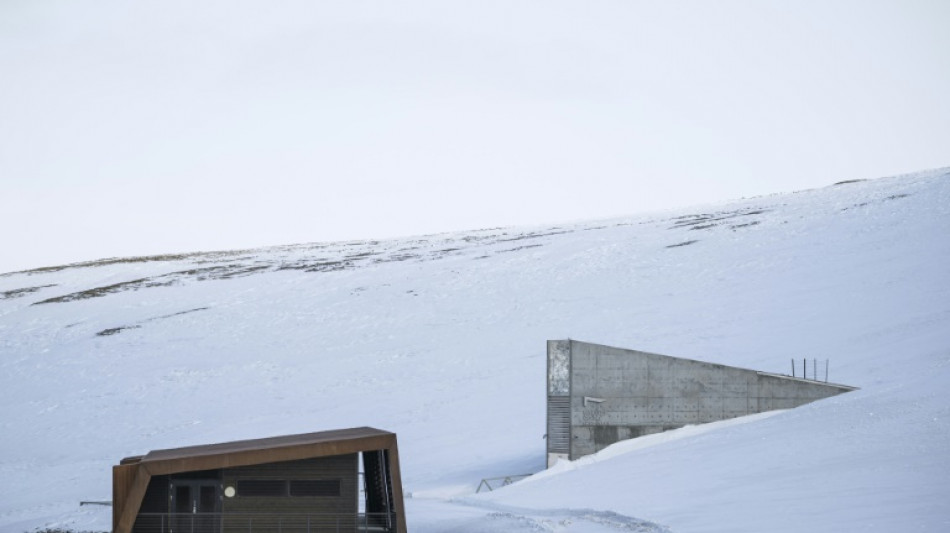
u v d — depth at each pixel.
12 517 43.72
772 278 79.88
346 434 31.12
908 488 24.48
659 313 75.00
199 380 72.12
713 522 25.20
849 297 70.44
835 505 24.22
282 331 85.12
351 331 82.81
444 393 62.47
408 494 41.47
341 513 28.33
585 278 90.69
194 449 30.30
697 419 43.47
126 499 27.03
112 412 66.31
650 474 34.75
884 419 33.19
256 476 28.17
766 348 61.78
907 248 80.44
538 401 57.84
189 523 27.75
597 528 27.19
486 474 44.00
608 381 43.69
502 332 76.81
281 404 64.12
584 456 43.31
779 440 34.75
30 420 66.56
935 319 60.66
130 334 88.69
